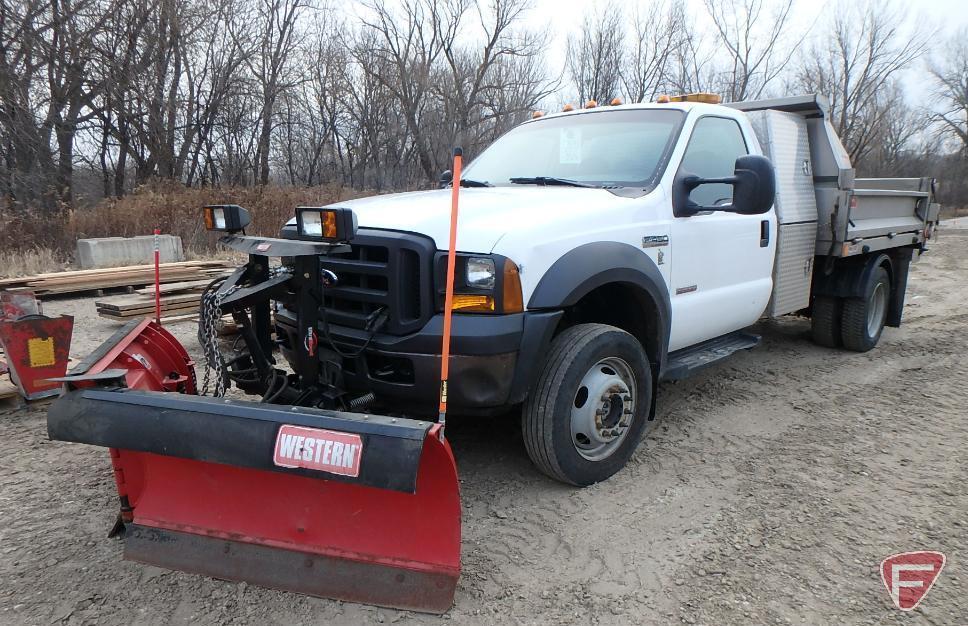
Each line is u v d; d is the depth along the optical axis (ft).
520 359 10.57
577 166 14.70
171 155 73.82
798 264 18.52
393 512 8.84
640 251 12.50
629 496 11.89
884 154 157.38
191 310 26.81
